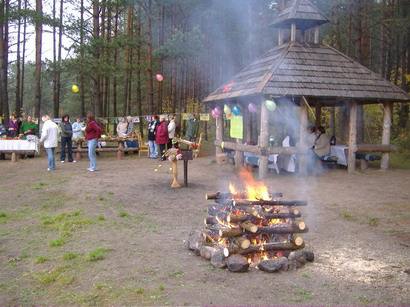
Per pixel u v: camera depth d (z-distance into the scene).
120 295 4.98
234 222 5.98
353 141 15.46
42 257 6.25
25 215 9.03
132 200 10.53
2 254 6.54
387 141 16.03
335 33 28.33
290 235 6.23
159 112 27.86
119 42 23.84
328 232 7.83
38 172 15.41
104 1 23.62
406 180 13.83
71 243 7.04
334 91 14.48
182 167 16.73
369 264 6.11
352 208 9.80
